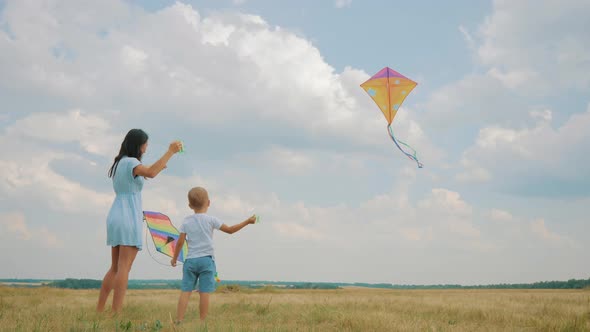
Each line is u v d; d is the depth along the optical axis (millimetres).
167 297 12148
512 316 6316
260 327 4984
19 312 6102
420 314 6891
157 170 5848
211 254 5848
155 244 6191
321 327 5395
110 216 5984
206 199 6031
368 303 8812
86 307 7133
